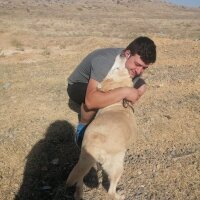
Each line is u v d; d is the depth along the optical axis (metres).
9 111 2.53
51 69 3.72
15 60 4.50
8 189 1.65
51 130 2.18
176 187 1.58
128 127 1.34
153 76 3.05
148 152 1.86
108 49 1.42
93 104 1.37
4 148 1.99
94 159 1.28
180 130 2.06
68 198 1.58
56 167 1.81
